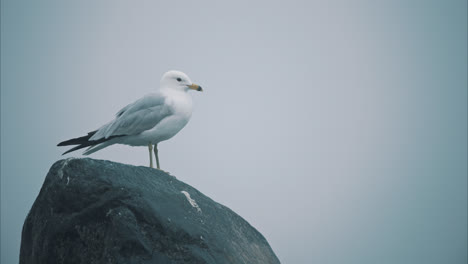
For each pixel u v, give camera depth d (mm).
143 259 10945
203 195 12922
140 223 11133
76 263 11180
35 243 11719
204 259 11328
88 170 11398
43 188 11703
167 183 12297
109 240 10945
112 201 11172
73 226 11234
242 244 12609
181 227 11477
